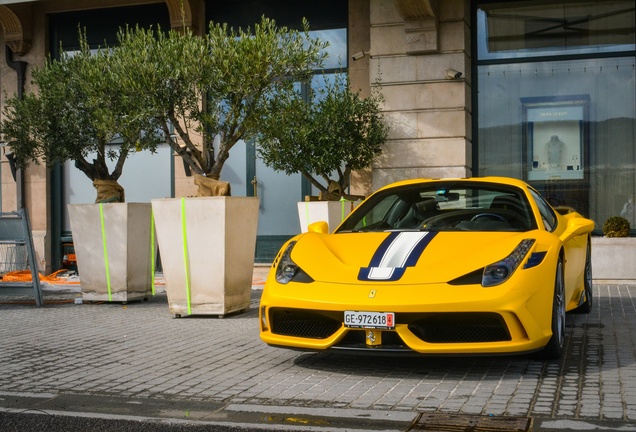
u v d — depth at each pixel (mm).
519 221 5594
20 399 4504
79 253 9258
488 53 11828
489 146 11844
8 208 13703
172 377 5004
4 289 9336
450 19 11352
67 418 4004
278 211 12703
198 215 7746
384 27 11562
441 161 11398
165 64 7988
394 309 4574
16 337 6844
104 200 9484
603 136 11508
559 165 11648
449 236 5258
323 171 10766
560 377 4723
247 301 8180
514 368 5016
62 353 5980
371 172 12023
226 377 4969
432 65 11414
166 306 8906
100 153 9852
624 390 4340
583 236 6980
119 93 8438
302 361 5449
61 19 13703
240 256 7973
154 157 13312
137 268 9258
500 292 4570
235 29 12852
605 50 11516
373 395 4375
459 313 4555
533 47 11719
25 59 13617
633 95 11398
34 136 9727
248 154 12781
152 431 3723
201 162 8375
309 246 5418
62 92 9336
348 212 10531
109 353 5938
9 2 12109
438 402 4176
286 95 9266
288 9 12633
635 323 6887
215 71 7832
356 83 12172
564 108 11625
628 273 10125
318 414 3975
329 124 10617
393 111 11547
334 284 4859
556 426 3645
